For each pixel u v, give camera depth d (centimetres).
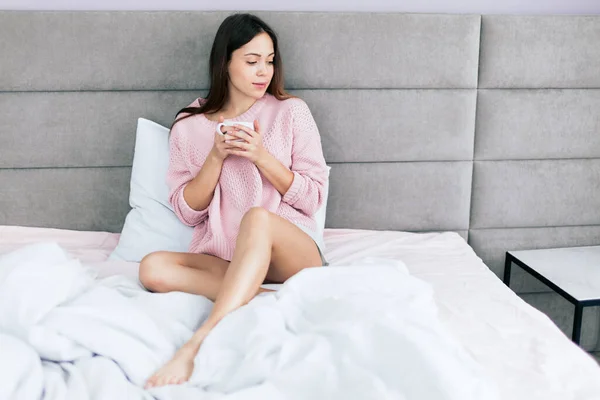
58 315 108
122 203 189
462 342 120
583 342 208
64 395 92
